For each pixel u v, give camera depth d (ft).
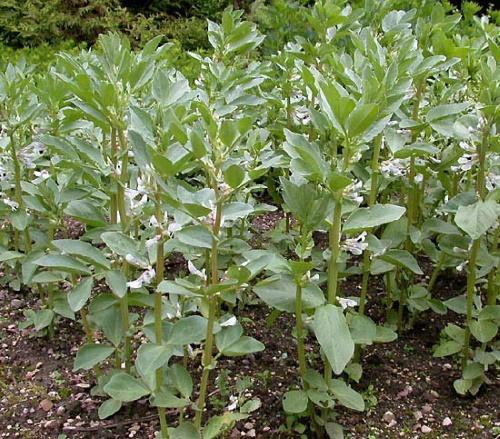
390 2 14.05
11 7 34.91
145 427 9.43
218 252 10.27
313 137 12.15
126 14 34.30
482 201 8.93
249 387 10.03
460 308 10.06
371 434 9.33
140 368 7.04
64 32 34.30
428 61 9.63
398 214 7.69
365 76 8.35
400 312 11.19
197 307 9.57
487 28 13.03
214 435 7.68
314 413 9.07
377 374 10.45
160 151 6.97
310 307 8.07
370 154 11.73
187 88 8.21
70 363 10.94
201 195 7.24
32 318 11.34
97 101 8.24
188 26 33.32
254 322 11.68
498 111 8.62
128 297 8.38
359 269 9.67
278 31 20.74
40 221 11.03
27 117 10.37
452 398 10.07
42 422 9.67
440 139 11.68
